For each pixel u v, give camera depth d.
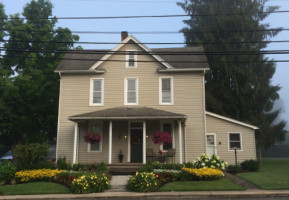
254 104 27.17
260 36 28.94
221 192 10.34
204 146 17.08
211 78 29.48
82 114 16.08
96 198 10.13
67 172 12.70
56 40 26.03
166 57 19.48
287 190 10.61
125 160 17.08
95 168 14.43
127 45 18.48
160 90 17.89
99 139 15.94
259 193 10.06
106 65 18.38
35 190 10.96
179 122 15.73
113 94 18.00
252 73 27.39
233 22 29.00
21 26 24.11
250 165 16.00
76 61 19.61
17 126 21.97
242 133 18.45
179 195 10.12
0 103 20.78
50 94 23.16
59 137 17.62
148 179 11.07
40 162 14.71
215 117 18.75
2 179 12.41
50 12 26.64
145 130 15.77
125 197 10.17
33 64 23.61
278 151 38.44
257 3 29.44
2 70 23.16
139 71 18.19
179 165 14.13
